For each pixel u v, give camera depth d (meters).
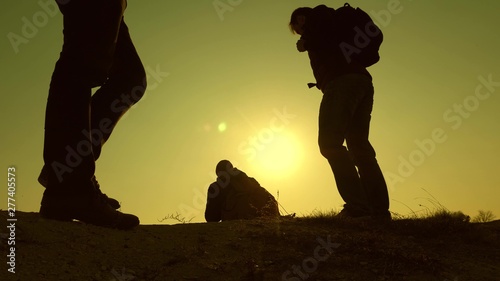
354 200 5.02
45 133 4.15
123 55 4.67
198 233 4.36
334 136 5.09
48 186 4.12
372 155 5.30
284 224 4.75
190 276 3.59
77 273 3.45
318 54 5.42
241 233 4.38
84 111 4.14
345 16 5.39
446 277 3.72
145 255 3.82
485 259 4.11
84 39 4.16
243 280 3.58
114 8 4.23
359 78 5.24
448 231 4.63
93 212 4.14
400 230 4.67
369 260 3.90
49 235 3.87
